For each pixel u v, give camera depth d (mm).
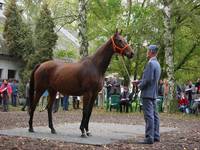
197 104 26891
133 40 32375
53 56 38875
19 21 37031
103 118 22000
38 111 26234
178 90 32625
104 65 13039
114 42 12953
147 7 32312
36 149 10195
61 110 28141
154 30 31953
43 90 13672
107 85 28641
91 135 13250
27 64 36562
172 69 29141
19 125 16219
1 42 37531
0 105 29359
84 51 30188
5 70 36812
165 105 28844
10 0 37344
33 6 34562
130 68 37031
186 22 32062
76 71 12930
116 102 27953
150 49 12016
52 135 12875
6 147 10320
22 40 36500
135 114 26016
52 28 37250
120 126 16953
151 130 11891
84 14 30453
